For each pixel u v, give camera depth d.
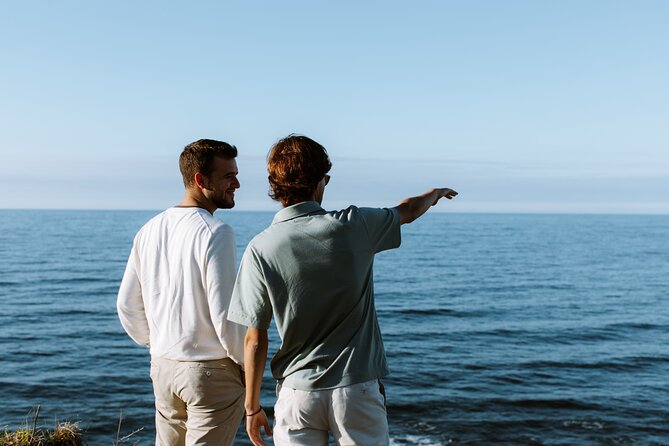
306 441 2.02
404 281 48.81
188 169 2.59
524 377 16.56
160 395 2.62
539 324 27.73
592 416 12.64
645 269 64.12
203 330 2.49
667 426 12.02
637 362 19.16
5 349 20.28
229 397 2.55
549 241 122.62
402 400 13.61
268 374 15.58
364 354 2.01
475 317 29.88
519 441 10.97
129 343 21.52
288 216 2.03
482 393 14.46
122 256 71.75
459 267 63.44
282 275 1.97
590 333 25.42
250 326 2.02
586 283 48.94
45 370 16.89
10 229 143.38
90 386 14.92
